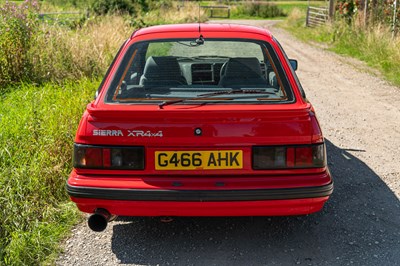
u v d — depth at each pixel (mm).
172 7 31391
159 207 3516
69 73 8906
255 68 3955
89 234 4195
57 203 4660
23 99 7254
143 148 3512
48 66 8805
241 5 42938
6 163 5027
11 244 3846
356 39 16891
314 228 4297
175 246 4000
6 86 8297
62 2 27203
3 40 8398
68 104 6535
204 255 3861
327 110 8523
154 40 4191
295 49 17953
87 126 3545
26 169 4867
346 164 5844
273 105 3629
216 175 3533
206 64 4066
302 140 3508
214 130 3469
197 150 3500
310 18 27609
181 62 4098
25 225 4215
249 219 4457
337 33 18766
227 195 3451
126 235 4180
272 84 3834
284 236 4160
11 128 5777
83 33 11258
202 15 31125
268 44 4105
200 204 3480
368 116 8109
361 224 4367
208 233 4211
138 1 28281
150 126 3480
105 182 3531
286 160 3514
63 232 4195
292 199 3508
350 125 7559
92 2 23875
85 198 3545
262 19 39156
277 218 4477
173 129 3471
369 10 17516
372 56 14227
